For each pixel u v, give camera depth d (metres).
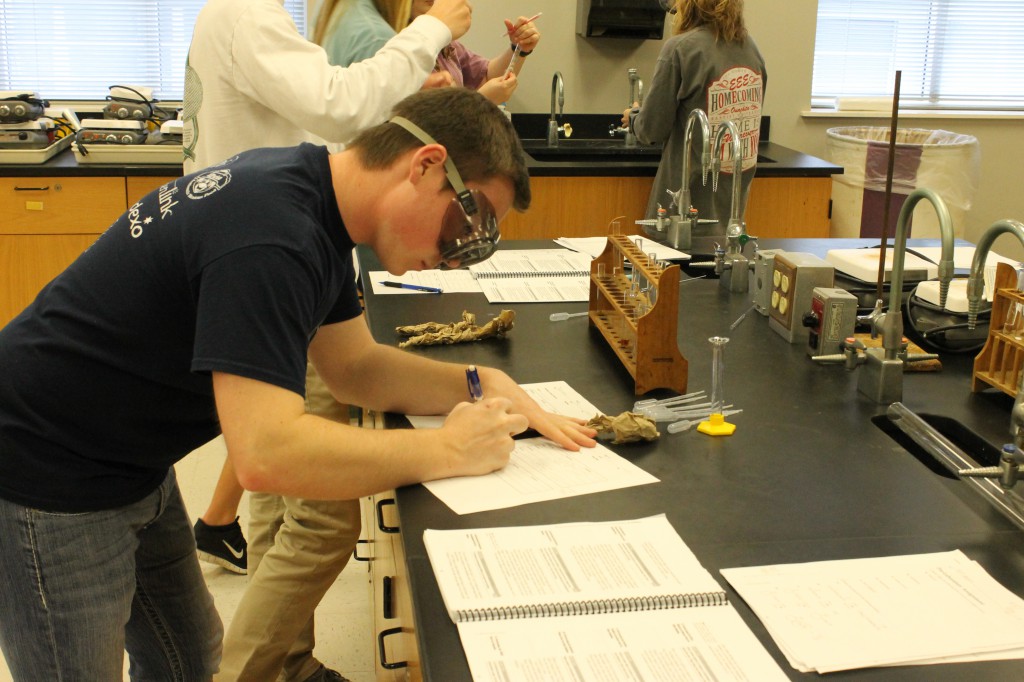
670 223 2.54
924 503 1.10
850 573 0.94
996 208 4.77
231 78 1.83
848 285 2.06
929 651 0.81
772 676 0.78
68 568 1.08
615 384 1.49
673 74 3.25
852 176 4.03
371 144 1.03
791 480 1.15
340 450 1.01
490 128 1.05
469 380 1.32
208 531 2.31
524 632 0.82
